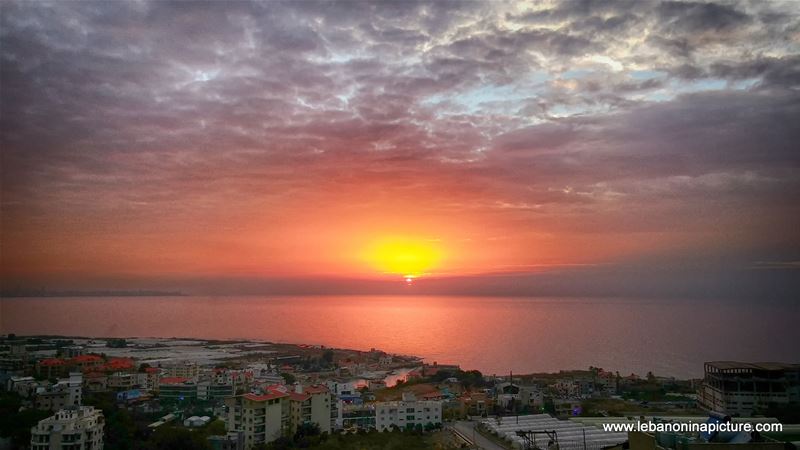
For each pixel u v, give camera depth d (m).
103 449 104.56
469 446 104.44
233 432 115.56
